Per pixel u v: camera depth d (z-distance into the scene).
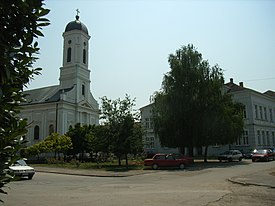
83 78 62.69
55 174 25.38
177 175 22.52
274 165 29.52
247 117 50.75
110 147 31.39
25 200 10.97
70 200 10.91
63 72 62.12
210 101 34.34
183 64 35.38
